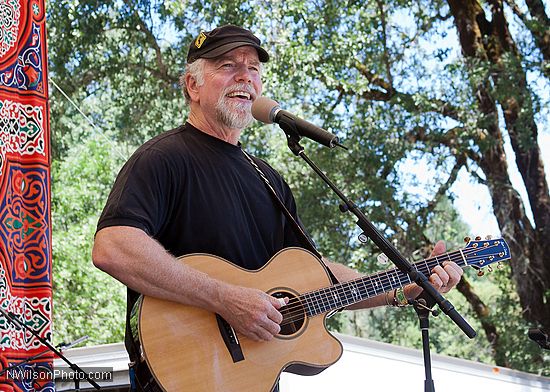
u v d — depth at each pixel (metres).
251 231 2.61
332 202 8.96
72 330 8.30
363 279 2.58
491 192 9.12
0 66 2.67
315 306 2.54
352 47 9.26
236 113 2.65
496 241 2.60
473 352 9.18
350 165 9.07
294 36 9.20
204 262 2.48
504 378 4.17
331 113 9.23
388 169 9.11
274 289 2.53
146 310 2.36
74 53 9.11
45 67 2.78
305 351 2.48
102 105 9.13
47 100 2.76
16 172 2.66
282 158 9.02
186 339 2.36
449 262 2.52
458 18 9.51
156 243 2.37
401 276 2.59
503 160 9.24
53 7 9.09
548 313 9.15
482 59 9.45
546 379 4.22
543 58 9.35
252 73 2.72
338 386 3.92
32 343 2.58
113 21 9.21
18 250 2.62
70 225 8.64
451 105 9.16
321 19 9.30
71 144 8.93
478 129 9.07
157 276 2.33
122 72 9.18
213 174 2.59
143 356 2.32
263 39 9.09
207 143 2.64
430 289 2.38
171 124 9.20
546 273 9.08
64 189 8.72
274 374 2.42
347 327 9.12
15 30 2.72
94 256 2.36
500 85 9.02
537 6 9.47
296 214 2.83
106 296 8.46
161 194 2.47
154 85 9.23
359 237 2.44
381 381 3.96
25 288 2.61
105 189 8.87
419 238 8.98
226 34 2.71
